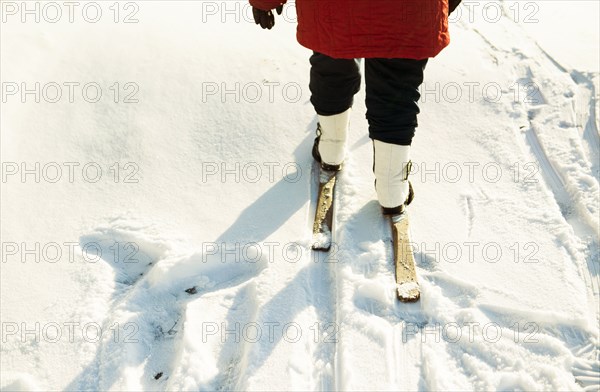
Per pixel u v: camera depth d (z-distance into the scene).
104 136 2.37
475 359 1.71
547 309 1.83
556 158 2.29
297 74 2.60
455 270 1.94
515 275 1.92
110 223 2.11
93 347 1.78
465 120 2.45
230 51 2.66
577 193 2.17
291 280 1.91
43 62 2.57
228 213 2.14
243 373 1.69
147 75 2.55
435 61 2.68
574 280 1.90
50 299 1.90
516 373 1.68
